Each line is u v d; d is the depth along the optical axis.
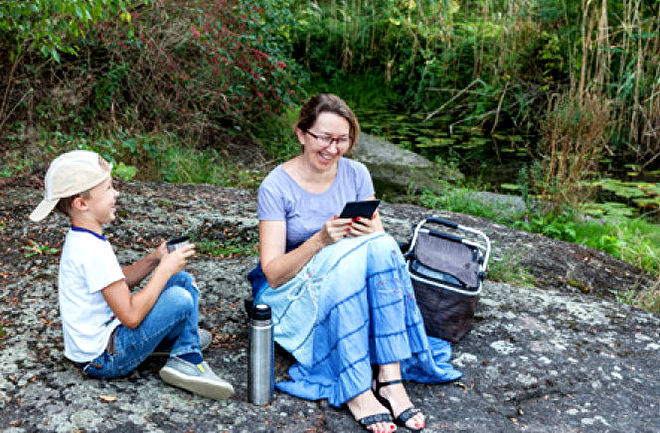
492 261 4.66
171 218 4.65
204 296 3.50
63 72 6.59
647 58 10.14
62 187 2.33
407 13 13.48
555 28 11.57
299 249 2.64
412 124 11.12
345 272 2.56
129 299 2.42
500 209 6.54
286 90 8.02
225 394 2.57
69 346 2.54
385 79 13.16
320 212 2.88
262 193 2.82
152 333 2.49
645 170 8.81
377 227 2.88
